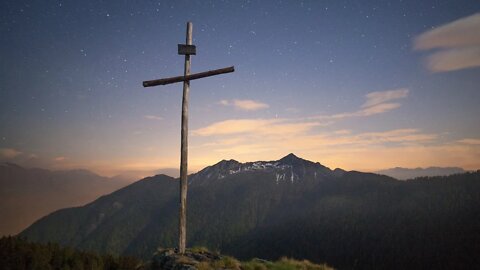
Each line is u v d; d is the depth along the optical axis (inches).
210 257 660.1
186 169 686.5
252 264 649.6
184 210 675.4
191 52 694.5
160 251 695.1
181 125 693.3
